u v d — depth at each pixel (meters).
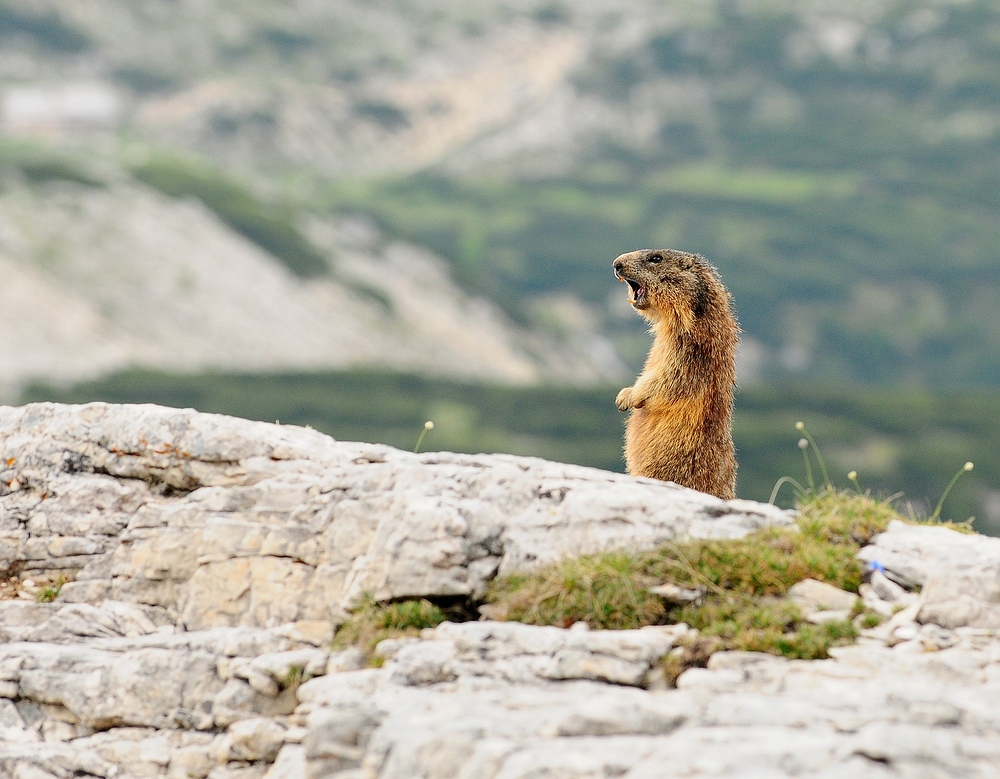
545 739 12.27
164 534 18.27
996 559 14.64
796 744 11.62
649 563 15.60
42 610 18.03
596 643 14.12
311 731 13.20
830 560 15.63
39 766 15.23
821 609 14.86
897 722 12.12
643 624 14.97
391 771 12.30
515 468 17.34
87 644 17.16
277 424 20.16
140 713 15.73
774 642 14.12
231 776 14.76
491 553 16.27
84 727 15.97
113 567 18.42
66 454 19.42
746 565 15.45
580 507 16.47
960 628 14.20
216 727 15.35
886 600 15.12
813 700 12.61
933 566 15.35
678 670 13.87
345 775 12.83
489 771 11.73
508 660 14.12
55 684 16.09
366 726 13.08
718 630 14.38
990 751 11.43
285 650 15.95
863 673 13.48
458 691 13.67
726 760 11.34
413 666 14.15
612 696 12.92
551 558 16.09
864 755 11.25
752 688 13.32
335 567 17.05
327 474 18.56
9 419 20.17
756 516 16.84
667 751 11.62
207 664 15.86
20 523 19.11
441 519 16.19
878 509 17.05
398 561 16.05
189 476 18.92
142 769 15.26
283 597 17.17
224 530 17.86
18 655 16.61
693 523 16.42
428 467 17.55
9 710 16.27
